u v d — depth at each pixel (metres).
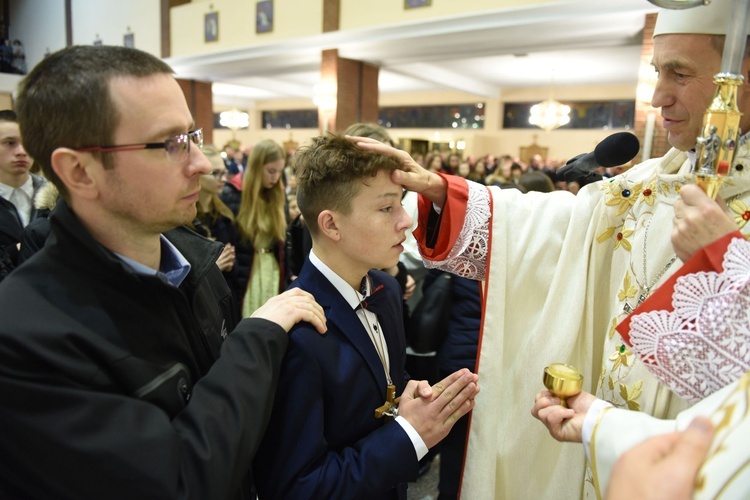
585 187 1.11
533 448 1.05
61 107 0.69
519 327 1.10
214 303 1.00
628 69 9.35
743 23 0.64
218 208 2.47
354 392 0.89
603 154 1.09
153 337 0.76
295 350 0.85
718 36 0.75
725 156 0.67
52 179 0.73
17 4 12.54
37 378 0.62
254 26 8.45
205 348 0.88
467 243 1.10
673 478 0.48
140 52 0.74
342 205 0.91
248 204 2.48
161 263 0.90
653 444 0.53
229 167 7.18
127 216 0.75
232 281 2.50
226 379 0.73
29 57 12.50
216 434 0.68
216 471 0.66
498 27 6.07
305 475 0.82
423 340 1.87
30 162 2.14
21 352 0.61
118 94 0.69
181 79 10.66
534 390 1.04
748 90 0.77
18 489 0.66
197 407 0.71
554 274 1.06
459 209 1.10
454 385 0.88
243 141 17.39
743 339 0.63
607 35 6.00
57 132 0.70
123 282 0.73
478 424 1.06
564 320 1.03
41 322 0.64
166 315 0.78
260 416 0.73
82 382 0.65
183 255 0.89
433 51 7.36
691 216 0.67
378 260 0.94
